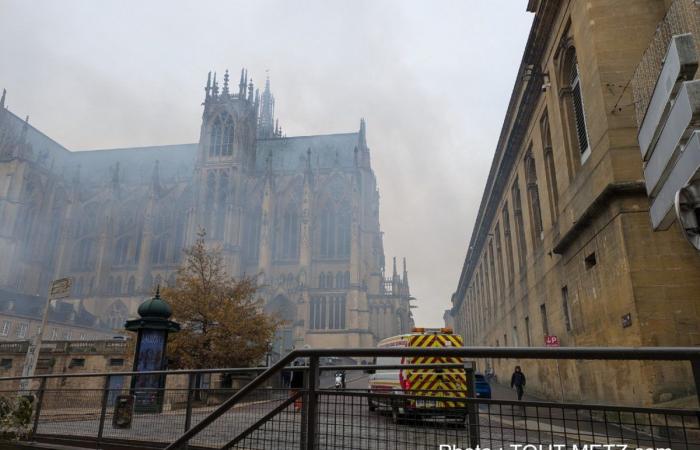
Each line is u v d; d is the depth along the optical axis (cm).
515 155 3547
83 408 1062
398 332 8975
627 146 1664
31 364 2830
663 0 1784
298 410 564
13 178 8800
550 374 2602
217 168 9456
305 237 8919
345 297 8738
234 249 8875
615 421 404
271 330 3947
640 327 1516
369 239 9419
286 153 10869
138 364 2116
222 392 952
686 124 781
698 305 1494
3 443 1062
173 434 957
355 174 9462
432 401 467
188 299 3688
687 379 1416
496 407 504
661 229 1026
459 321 11188
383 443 477
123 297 9050
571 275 2197
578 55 2008
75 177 9994
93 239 9756
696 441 389
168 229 9675
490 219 5103
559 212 2362
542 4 2391
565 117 2283
